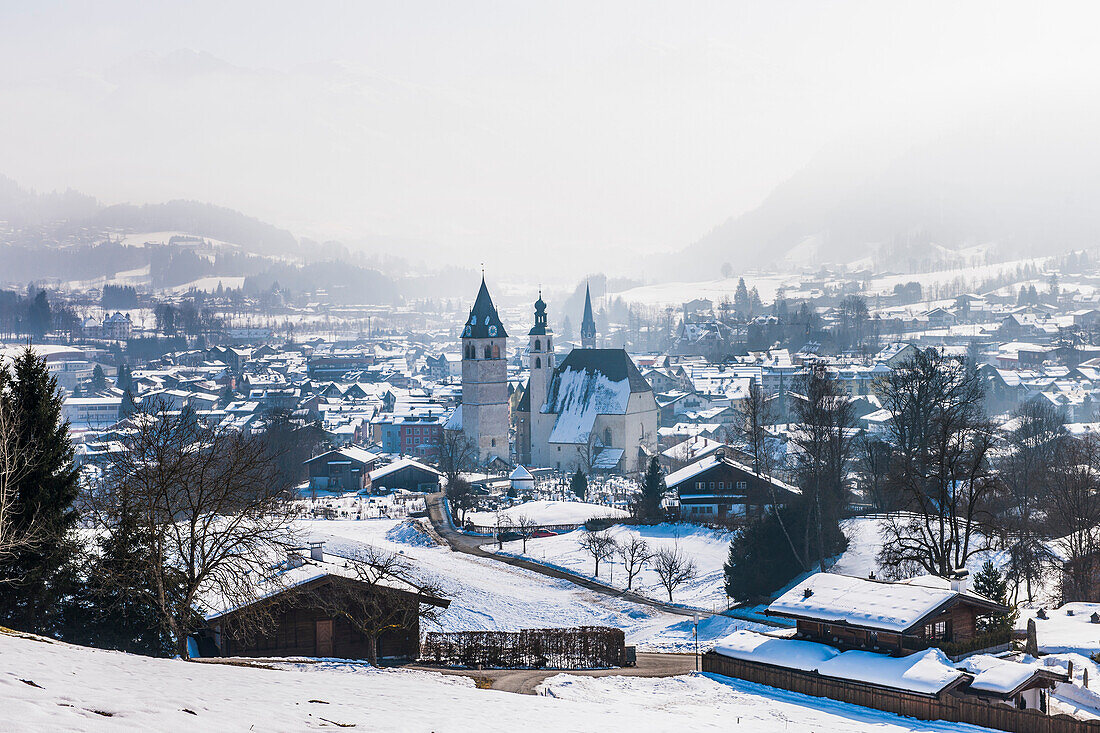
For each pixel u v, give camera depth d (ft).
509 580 326.03
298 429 620.49
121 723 59.06
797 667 163.12
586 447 638.12
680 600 304.09
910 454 317.22
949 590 170.09
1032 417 519.60
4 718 54.70
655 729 102.22
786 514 291.79
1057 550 283.38
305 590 175.83
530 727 88.99
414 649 189.78
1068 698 159.12
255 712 71.72
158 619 152.56
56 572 158.30
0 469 140.56
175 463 145.89
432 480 564.30
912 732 133.08
